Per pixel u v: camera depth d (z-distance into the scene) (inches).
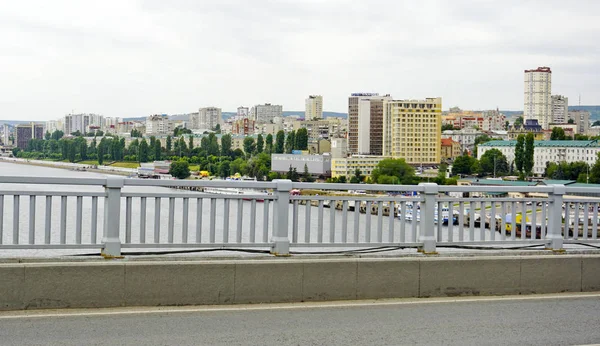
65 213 352.2
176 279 354.9
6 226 951.0
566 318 361.7
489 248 438.6
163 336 304.2
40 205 1382.9
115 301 346.3
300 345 297.4
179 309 348.8
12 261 339.0
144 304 350.3
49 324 315.9
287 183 385.7
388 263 392.2
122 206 1411.2
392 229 411.8
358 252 406.9
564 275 429.1
